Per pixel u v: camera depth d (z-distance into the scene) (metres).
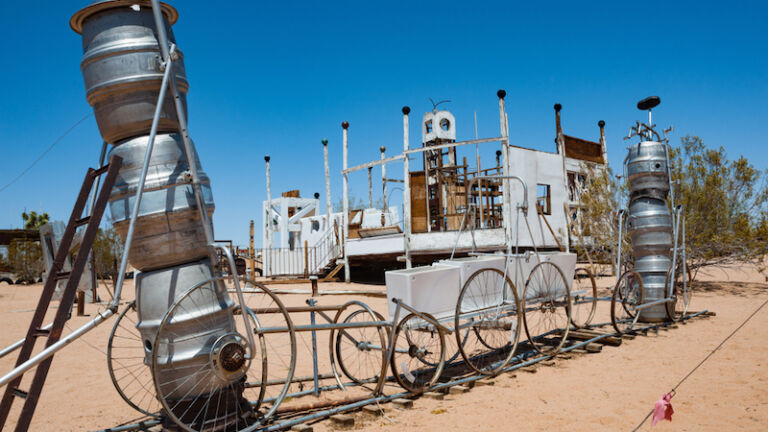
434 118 23.80
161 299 4.70
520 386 6.55
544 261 8.27
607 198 18.17
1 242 38.91
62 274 4.54
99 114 4.89
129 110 4.77
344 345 9.93
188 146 4.79
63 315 4.22
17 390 4.37
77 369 8.60
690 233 16.56
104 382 7.66
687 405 5.55
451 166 23.25
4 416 4.35
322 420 5.37
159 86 4.86
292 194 34.31
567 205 21.22
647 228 10.80
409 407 5.78
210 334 4.77
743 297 15.92
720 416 5.17
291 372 5.14
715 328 10.34
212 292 4.86
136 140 4.85
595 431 4.86
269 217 32.59
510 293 7.81
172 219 4.77
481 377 6.86
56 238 15.93
